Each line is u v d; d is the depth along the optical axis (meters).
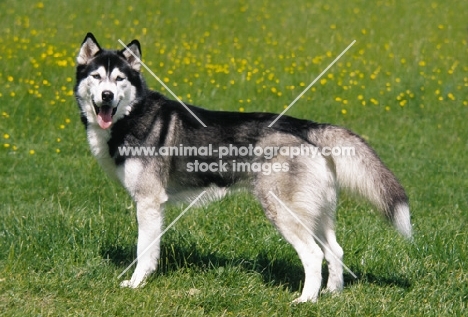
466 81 16.89
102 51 7.51
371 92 16.17
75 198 10.33
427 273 7.90
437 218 9.91
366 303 7.06
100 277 7.42
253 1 22.95
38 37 18.23
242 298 7.06
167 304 6.88
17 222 8.67
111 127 7.38
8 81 15.23
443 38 19.95
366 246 8.45
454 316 6.86
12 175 11.28
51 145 12.70
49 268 7.65
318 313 6.75
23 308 6.66
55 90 14.91
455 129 14.66
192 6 22.11
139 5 21.78
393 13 22.16
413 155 13.22
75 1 21.80
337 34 19.95
